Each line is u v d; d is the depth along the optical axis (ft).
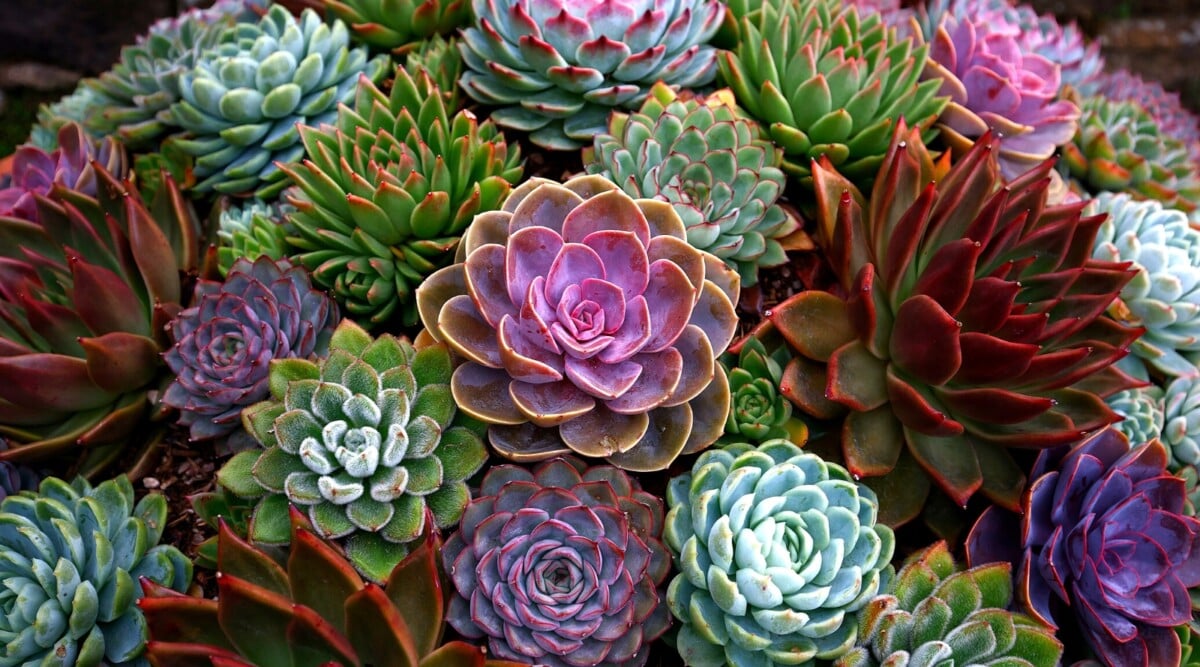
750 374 1.70
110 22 3.36
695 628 1.54
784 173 1.95
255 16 2.32
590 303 1.58
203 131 2.03
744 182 1.77
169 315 1.81
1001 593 1.56
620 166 1.79
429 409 1.58
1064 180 2.24
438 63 2.02
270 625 1.45
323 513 1.51
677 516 1.56
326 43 2.02
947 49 2.07
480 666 1.40
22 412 1.77
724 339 1.61
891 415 1.69
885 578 1.58
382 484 1.51
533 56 1.86
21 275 1.85
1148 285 1.91
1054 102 2.23
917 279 1.73
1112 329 1.73
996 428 1.67
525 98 1.93
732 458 1.60
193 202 2.15
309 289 1.78
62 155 2.07
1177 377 1.92
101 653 1.57
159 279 1.84
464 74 1.99
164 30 2.30
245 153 2.03
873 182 2.00
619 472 1.56
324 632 1.39
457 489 1.56
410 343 1.79
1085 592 1.61
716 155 1.76
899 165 1.67
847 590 1.50
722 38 2.14
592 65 1.88
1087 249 1.74
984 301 1.62
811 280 1.89
